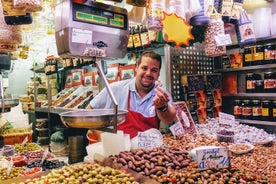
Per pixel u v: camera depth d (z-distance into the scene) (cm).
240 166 202
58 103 505
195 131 295
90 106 267
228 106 372
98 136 226
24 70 685
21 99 643
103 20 152
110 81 370
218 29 197
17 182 172
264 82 315
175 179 153
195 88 321
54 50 525
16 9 158
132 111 254
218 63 366
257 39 307
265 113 312
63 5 141
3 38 199
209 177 156
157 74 255
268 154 229
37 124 562
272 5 318
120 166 173
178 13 179
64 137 497
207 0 194
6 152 313
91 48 147
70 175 166
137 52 349
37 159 310
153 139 207
